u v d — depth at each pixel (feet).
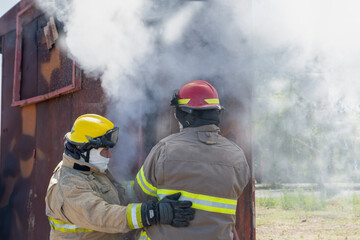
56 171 6.47
